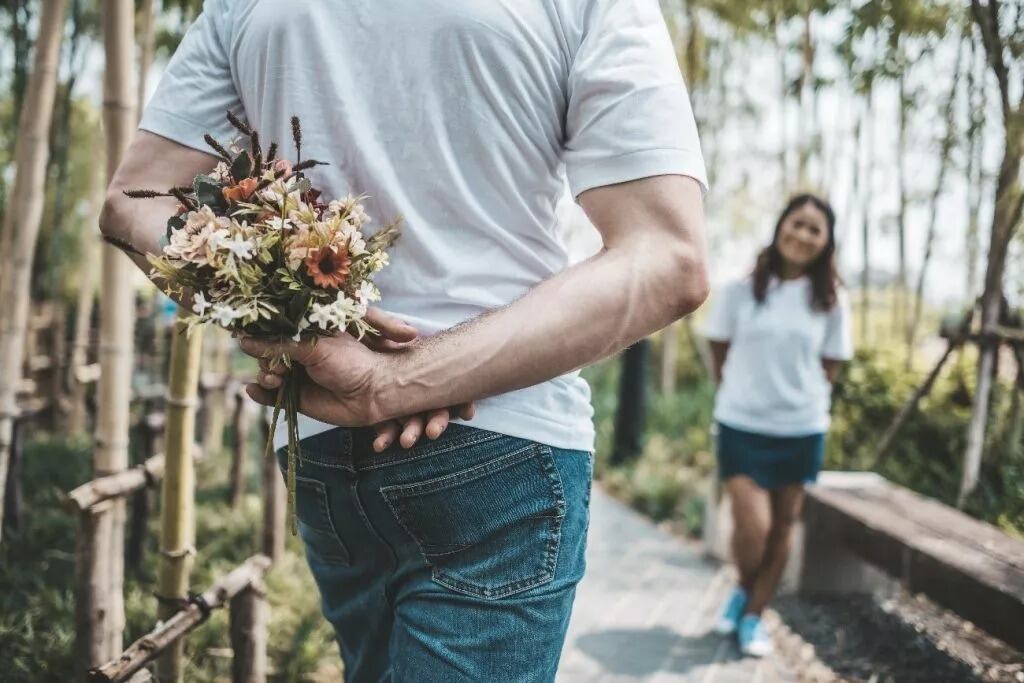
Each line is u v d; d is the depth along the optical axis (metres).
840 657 3.10
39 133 2.58
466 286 1.06
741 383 3.27
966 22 3.30
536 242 1.10
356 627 1.25
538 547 1.08
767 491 3.21
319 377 0.96
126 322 2.34
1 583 2.90
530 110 1.03
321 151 1.06
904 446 4.29
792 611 3.55
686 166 1.00
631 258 0.97
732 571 4.08
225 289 0.93
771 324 3.22
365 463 1.08
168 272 0.95
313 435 1.12
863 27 3.47
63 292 6.14
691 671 2.99
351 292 0.95
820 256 3.24
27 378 5.21
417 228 1.04
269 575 3.17
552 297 0.96
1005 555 2.73
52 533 3.44
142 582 3.13
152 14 3.08
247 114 1.15
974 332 3.43
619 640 3.24
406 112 1.03
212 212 0.96
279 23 1.07
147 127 1.16
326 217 0.99
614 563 4.16
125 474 2.33
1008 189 3.16
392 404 0.98
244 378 4.14
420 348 0.99
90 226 5.05
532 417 1.07
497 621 1.06
